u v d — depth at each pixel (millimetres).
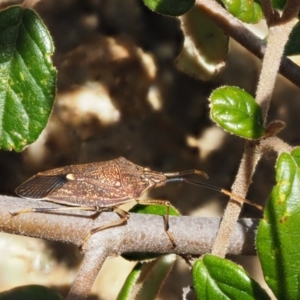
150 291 437
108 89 484
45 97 425
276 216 411
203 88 493
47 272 491
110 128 486
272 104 499
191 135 492
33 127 425
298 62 502
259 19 441
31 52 425
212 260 417
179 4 429
